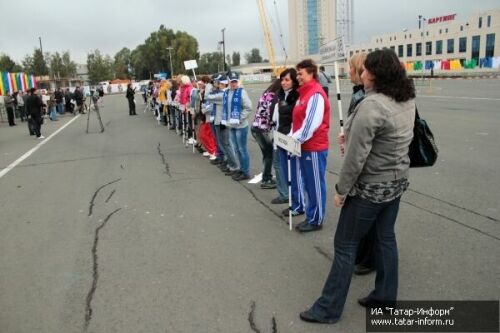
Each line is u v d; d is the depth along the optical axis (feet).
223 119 26.96
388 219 10.91
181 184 26.17
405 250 15.31
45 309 12.55
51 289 13.73
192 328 11.25
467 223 17.58
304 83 16.53
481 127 41.63
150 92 95.20
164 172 29.94
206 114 32.99
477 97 75.05
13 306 12.80
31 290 13.71
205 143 34.73
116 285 13.75
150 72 383.65
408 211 19.30
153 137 49.93
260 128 23.11
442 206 19.76
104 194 24.76
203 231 18.07
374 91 10.09
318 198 17.28
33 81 142.92
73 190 26.13
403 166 10.31
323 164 17.12
